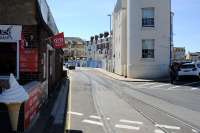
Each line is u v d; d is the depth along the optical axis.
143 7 49.97
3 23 18.45
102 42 111.81
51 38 25.61
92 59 126.94
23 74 18.58
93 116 17.08
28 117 13.63
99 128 14.13
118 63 63.06
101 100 23.94
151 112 18.53
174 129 13.98
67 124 14.84
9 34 18.45
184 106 21.08
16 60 18.56
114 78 51.91
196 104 22.09
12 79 12.42
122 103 22.31
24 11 18.45
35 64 18.59
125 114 17.78
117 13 64.38
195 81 43.69
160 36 49.62
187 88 34.50
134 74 50.34
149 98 25.48
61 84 39.34
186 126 14.61
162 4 49.72
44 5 20.45
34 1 18.41
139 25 50.19
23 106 12.64
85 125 14.73
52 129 13.71
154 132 13.41
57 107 20.03
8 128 12.84
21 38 18.55
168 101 23.64
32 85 15.87
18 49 18.58
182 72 43.69
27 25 18.56
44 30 21.25
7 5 18.42
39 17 18.42
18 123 12.62
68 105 21.00
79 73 72.06
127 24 52.41
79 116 17.00
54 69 33.91
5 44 18.53
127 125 14.80
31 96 14.35
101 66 106.19
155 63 49.69
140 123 15.27
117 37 64.50
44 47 21.48
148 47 50.03
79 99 24.38
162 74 49.50
